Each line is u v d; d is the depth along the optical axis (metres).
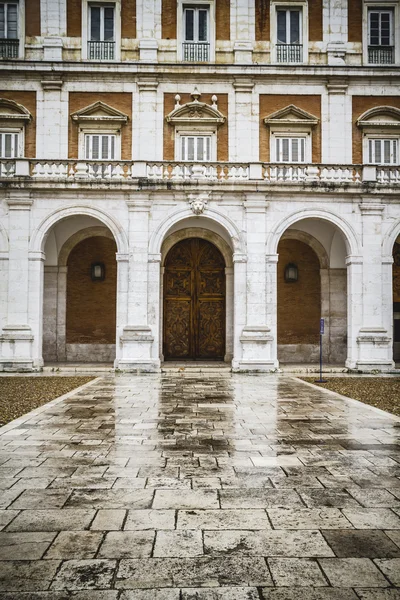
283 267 27.56
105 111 26.66
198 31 27.55
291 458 7.80
